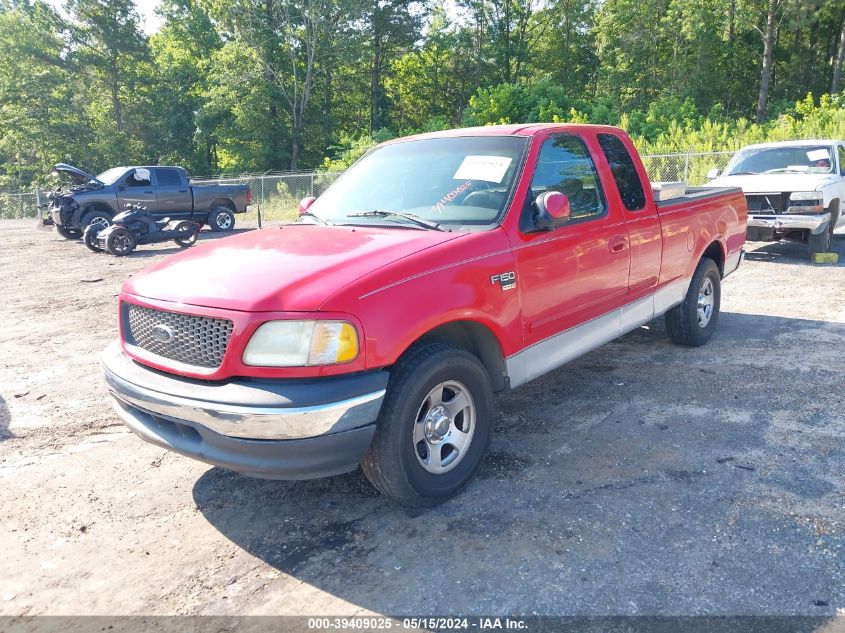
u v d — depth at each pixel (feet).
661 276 16.90
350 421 9.37
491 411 11.81
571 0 185.37
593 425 14.38
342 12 147.84
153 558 10.02
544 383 17.31
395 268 10.20
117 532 10.80
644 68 169.58
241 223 78.54
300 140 157.69
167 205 59.31
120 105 179.73
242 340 9.33
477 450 11.60
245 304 9.45
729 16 163.94
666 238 16.75
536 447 13.35
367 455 10.21
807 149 37.22
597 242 14.12
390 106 187.21
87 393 17.84
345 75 173.88
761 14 160.76
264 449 9.16
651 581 8.90
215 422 9.26
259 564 9.75
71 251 51.72
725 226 20.17
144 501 11.81
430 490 10.80
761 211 34.47
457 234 11.69
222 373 9.52
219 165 191.52
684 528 10.16
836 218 35.42
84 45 173.17
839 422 14.01
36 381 18.97
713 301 20.16
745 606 8.34
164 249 52.54
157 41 197.88
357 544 10.15
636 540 9.89
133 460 13.55
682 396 15.96
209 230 66.23
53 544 10.48
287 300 9.42
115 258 46.91
